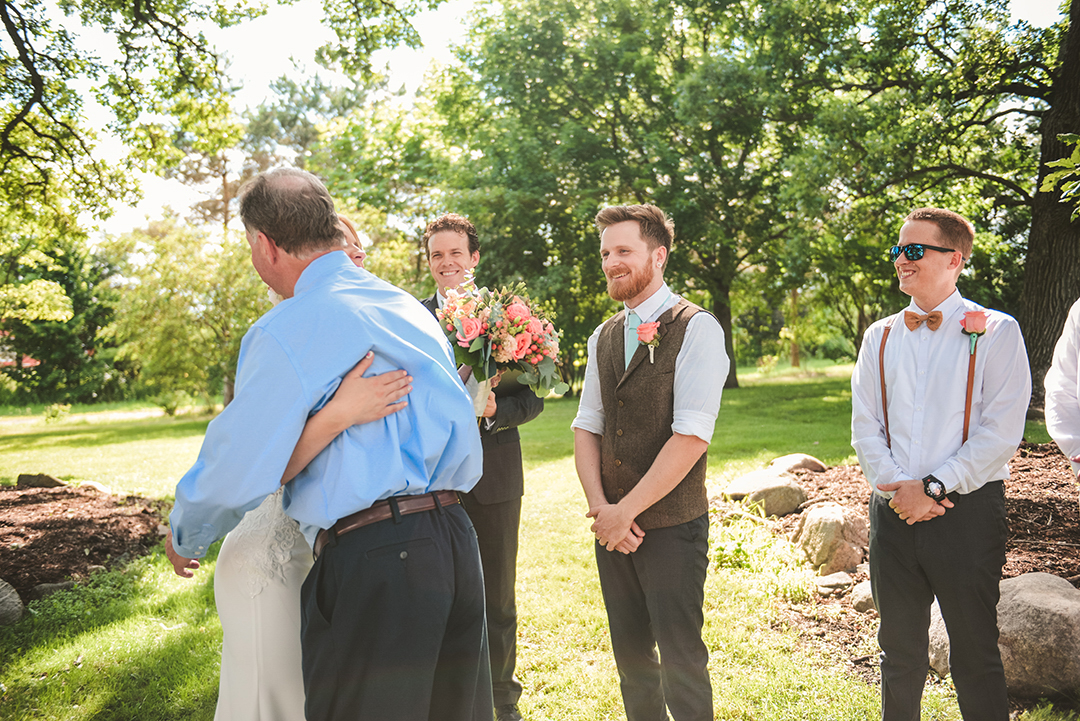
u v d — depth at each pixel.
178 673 3.22
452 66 20.52
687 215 16.92
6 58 8.26
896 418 2.28
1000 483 2.16
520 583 4.25
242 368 1.58
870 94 14.71
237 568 1.77
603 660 3.27
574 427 2.55
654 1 18.59
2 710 2.92
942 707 2.70
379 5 9.51
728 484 5.96
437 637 1.56
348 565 1.52
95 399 34.53
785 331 32.25
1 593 3.92
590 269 18.62
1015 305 18.81
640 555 2.21
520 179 17.83
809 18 15.17
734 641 3.31
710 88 15.83
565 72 18.08
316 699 1.55
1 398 33.44
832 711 2.68
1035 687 2.71
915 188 14.54
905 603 2.22
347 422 1.53
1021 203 14.26
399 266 22.08
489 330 2.53
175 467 10.27
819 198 13.56
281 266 1.76
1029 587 2.93
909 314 2.31
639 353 2.29
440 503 1.65
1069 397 2.32
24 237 12.13
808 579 3.94
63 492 6.69
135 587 4.42
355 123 21.83
